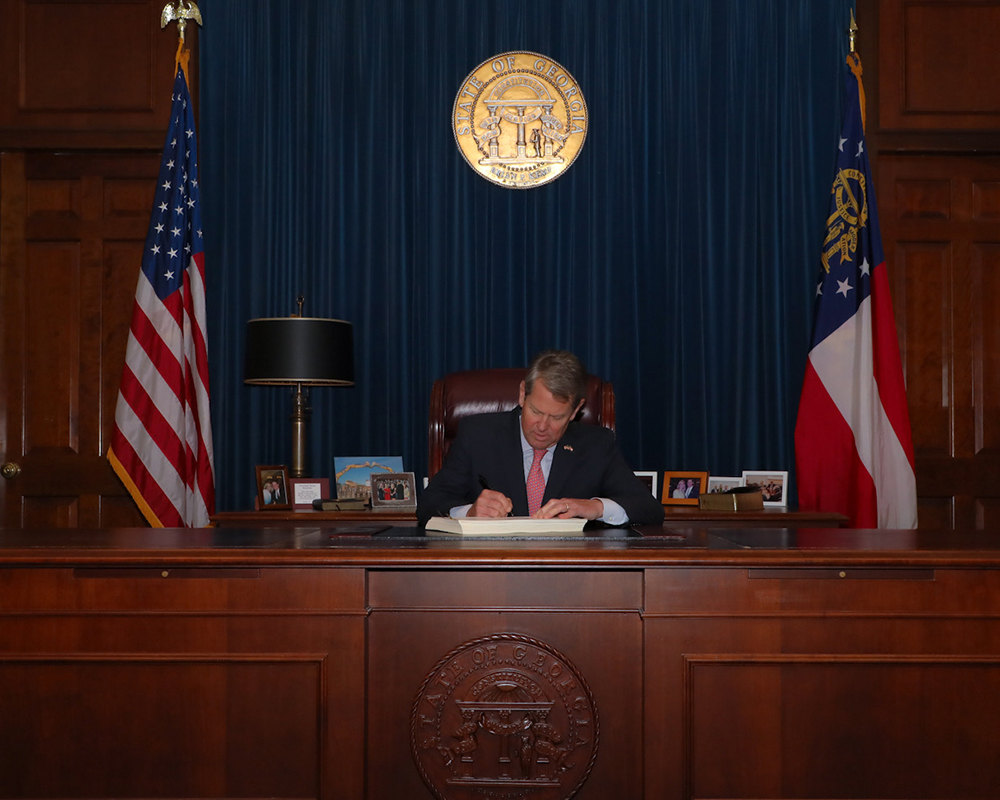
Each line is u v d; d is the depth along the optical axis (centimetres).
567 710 156
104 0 370
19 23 369
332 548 158
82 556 156
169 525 329
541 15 372
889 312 343
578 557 153
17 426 370
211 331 368
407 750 157
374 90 372
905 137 369
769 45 371
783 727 154
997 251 375
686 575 156
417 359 367
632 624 158
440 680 157
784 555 154
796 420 357
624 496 221
